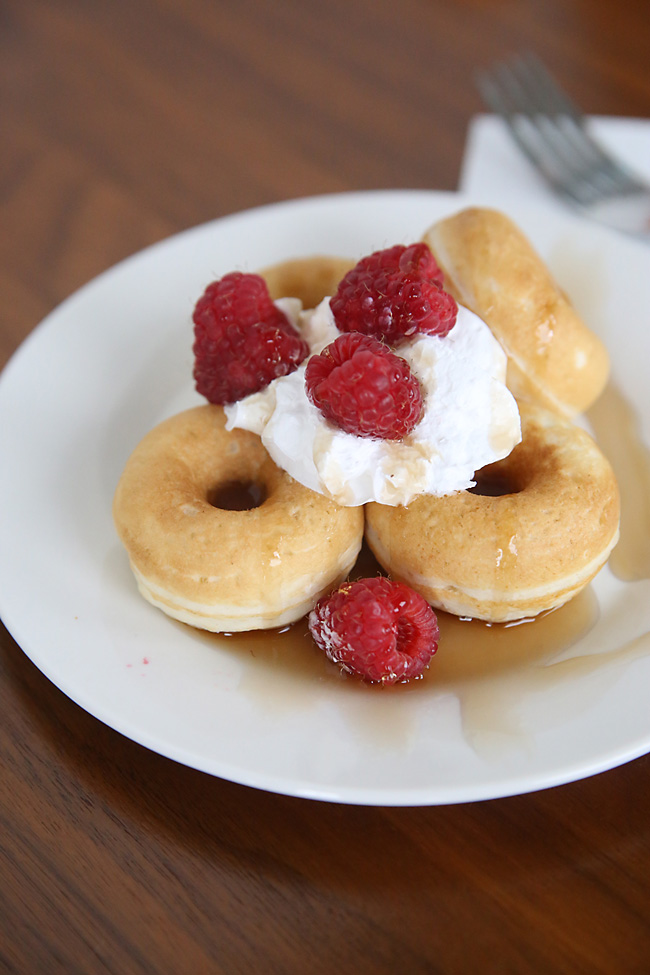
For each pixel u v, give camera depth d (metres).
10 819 0.30
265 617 0.33
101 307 0.39
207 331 0.34
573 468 0.33
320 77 0.49
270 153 0.46
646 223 0.42
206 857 0.30
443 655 0.33
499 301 0.36
